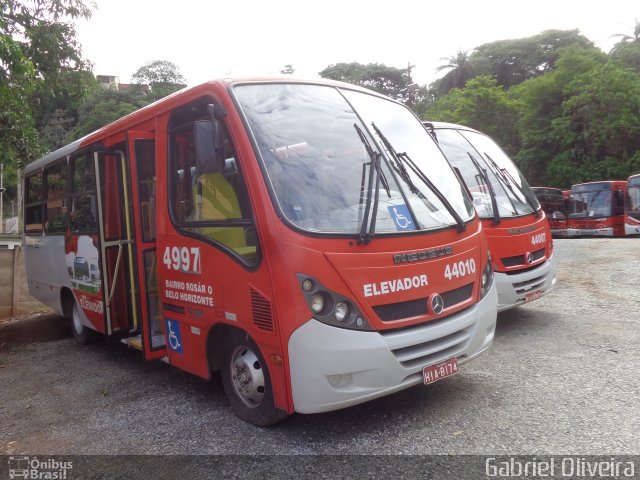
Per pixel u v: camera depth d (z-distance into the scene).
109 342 7.78
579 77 32.16
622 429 3.74
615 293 8.37
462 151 7.29
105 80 74.38
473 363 5.36
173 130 4.84
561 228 25.86
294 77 4.66
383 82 58.91
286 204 3.77
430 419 4.09
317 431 4.03
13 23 11.09
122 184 5.89
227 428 4.21
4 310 10.98
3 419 4.96
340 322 3.56
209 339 4.46
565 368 5.05
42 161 8.28
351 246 3.69
